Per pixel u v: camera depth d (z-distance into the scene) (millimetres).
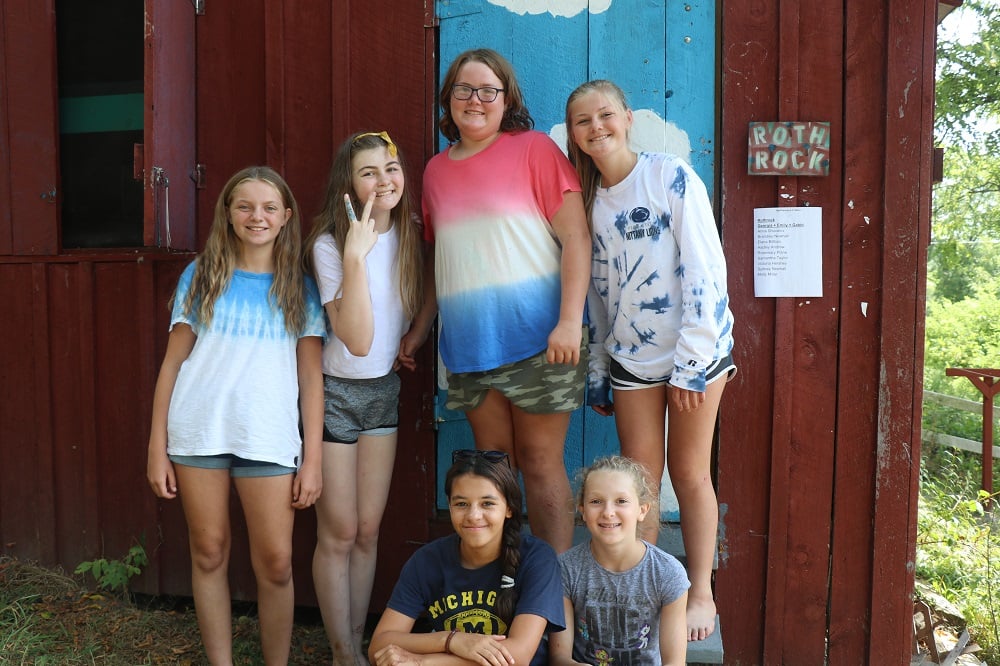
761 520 2930
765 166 2828
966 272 12898
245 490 2426
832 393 2883
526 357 2443
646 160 2402
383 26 3037
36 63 3258
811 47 2832
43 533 3361
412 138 3043
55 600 3211
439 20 3014
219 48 3154
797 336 2881
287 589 2562
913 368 2826
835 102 2828
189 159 3123
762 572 2938
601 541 2197
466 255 2461
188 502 2424
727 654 2963
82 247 3324
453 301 2504
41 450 3346
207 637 2516
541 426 2498
